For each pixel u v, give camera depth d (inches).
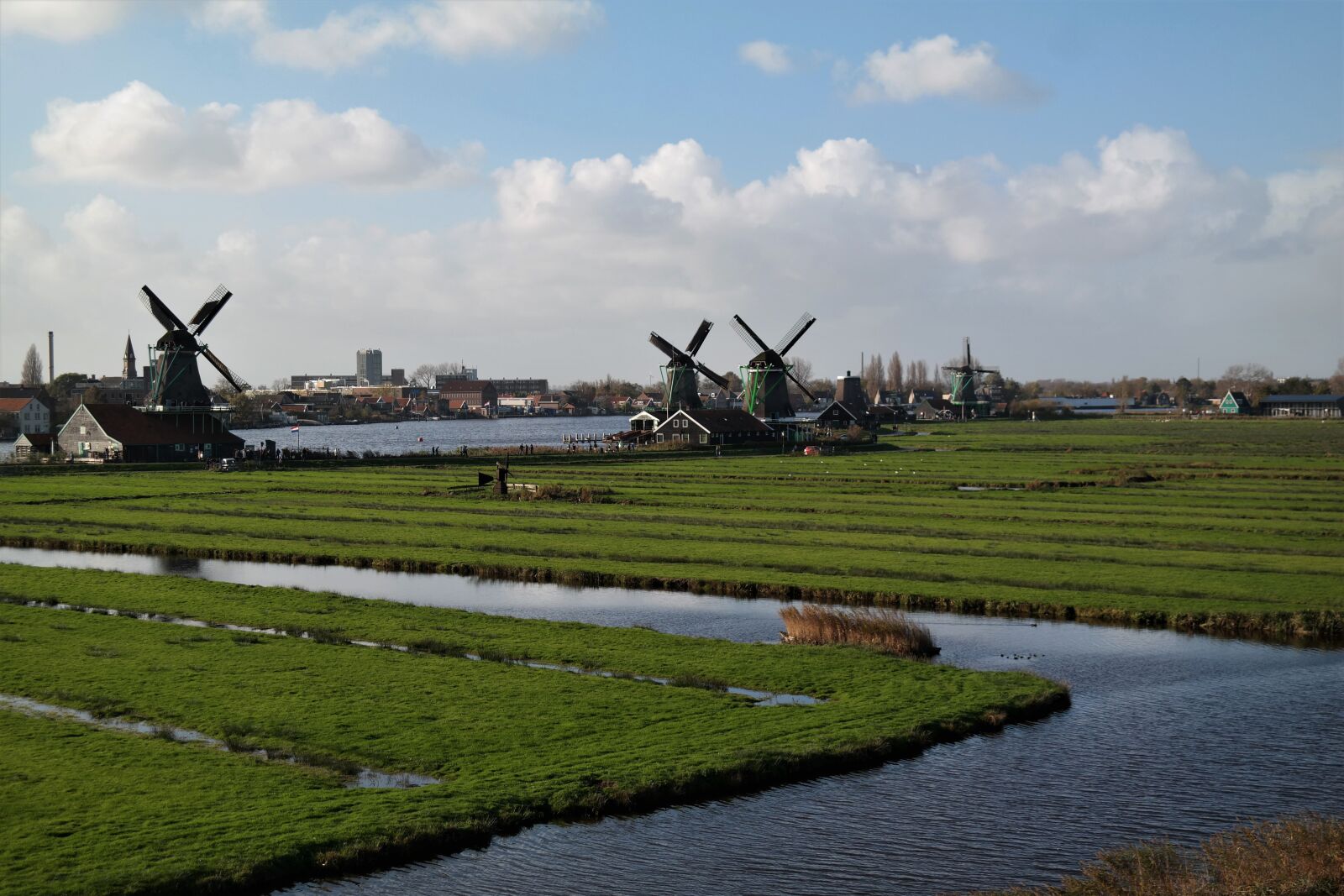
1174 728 1354.6
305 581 2391.7
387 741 1262.3
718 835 1055.6
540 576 2413.9
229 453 6097.4
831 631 1770.4
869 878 974.4
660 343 7751.0
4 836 999.0
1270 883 893.2
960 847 1030.4
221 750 1236.5
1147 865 959.6
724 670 1583.4
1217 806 1117.1
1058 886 953.5
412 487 4242.1
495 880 968.3
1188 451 6368.1
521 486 3949.3
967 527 3078.2
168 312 6112.2
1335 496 3769.7
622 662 1632.6
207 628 1849.2
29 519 3307.1
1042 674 1610.5
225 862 953.5
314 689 1467.8
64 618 1897.1
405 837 1011.9
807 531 3031.5
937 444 7352.4
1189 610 1956.2
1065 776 1197.1
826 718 1346.0
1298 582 2203.5
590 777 1153.4
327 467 5319.9
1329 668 1633.9
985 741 1307.8
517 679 1515.7
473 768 1184.8
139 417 5895.7
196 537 2933.1
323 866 972.6
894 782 1181.7
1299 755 1259.8
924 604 2098.9
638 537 2923.2
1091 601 2039.9
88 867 939.3
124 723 1342.3
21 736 1266.0
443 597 2212.1
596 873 983.0
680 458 5989.2
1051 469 4980.3
